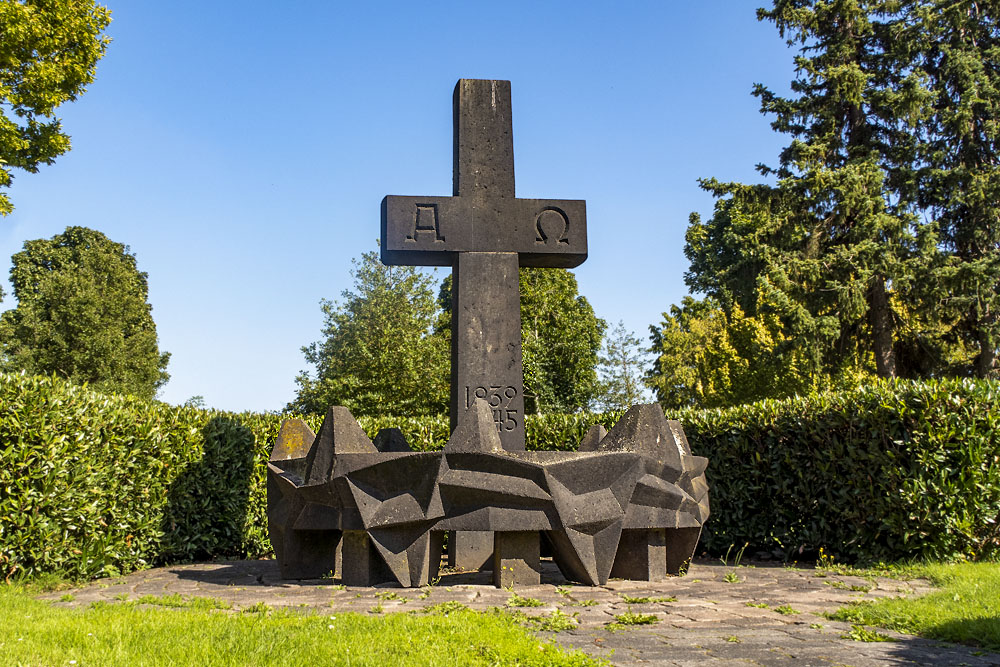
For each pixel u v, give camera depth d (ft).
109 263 126.00
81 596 21.54
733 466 34.35
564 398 116.67
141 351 123.75
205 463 33.09
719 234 128.36
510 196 26.91
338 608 17.85
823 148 94.68
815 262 89.20
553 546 22.27
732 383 92.43
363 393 91.66
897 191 97.45
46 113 52.95
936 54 99.19
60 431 25.21
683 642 14.49
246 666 12.28
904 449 28.04
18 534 23.70
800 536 31.40
